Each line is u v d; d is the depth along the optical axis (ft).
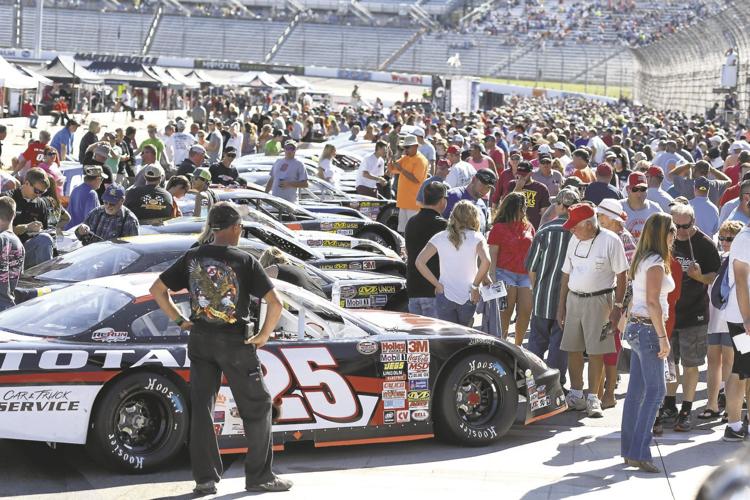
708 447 34.14
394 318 35.78
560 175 62.80
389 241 72.84
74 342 29.01
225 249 27.45
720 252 41.68
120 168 95.66
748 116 200.75
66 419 28.17
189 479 29.25
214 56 463.42
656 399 30.96
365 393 31.94
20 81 169.58
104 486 28.55
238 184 74.13
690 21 465.47
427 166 69.62
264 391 28.02
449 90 294.66
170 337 29.81
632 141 112.16
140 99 290.76
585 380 44.55
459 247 39.37
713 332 37.04
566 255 37.96
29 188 47.55
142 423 29.50
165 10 474.90
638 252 31.07
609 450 33.58
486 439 33.63
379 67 461.37
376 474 30.48
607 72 429.38
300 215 69.56
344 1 490.08
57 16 456.86
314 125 167.73
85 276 38.37
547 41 452.35
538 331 41.37
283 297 31.50
